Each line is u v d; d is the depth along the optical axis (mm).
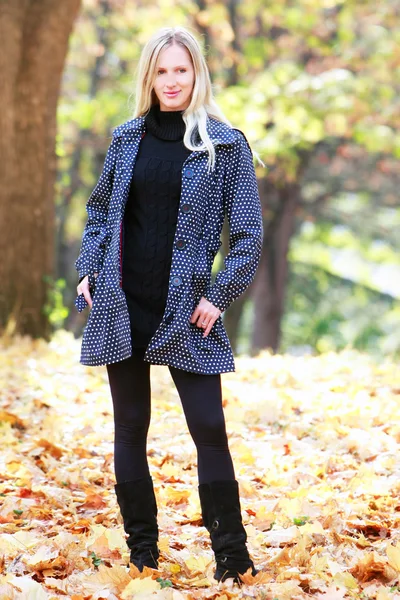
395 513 6816
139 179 5395
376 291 51781
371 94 26062
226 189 5480
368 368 13195
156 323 5352
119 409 5590
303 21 26828
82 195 35812
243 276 5320
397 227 40969
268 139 24938
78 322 34125
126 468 5609
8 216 17406
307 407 10438
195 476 8062
